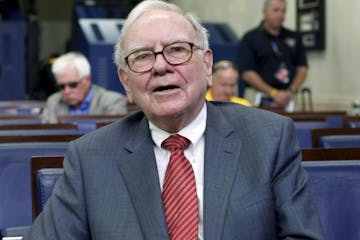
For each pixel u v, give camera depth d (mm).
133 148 2174
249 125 2164
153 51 2057
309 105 8594
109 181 2111
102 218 2051
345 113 5023
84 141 2227
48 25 19594
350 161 2402
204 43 2131
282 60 7055
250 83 7090
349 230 2342
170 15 2094
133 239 2012
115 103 5582
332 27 8172
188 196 2062
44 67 13586
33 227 2148
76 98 5473
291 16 9195
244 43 7117
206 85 2160
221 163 2090
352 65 7699
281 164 2068
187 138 2145
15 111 7078
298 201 2033
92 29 10312
